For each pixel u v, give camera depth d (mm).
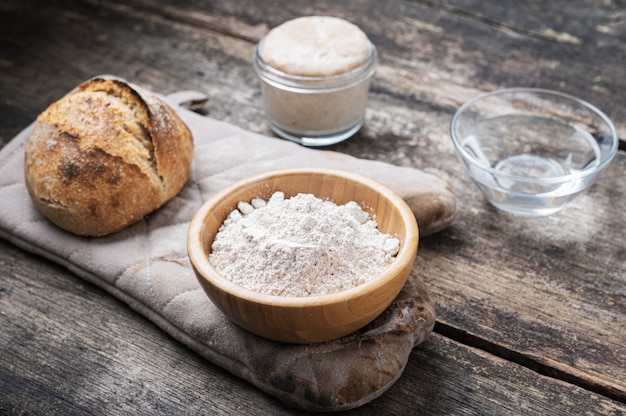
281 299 571
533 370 639
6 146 767
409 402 615
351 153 810
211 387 625
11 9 1009
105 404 615
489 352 648
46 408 613
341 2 1019
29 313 668
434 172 787
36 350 646
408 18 990
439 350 646
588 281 689
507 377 629
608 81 888
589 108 782
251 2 1018
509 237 725
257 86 895
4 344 649
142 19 996
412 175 729
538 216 744
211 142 777
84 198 678
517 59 923
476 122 807
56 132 688
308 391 602
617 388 621
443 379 628
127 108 708
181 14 999
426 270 698
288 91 783
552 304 673
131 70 916
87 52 942
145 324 662
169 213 714
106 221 686
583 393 622
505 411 611
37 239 698
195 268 594
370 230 635
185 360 640
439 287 685
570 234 728
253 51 944
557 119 803
